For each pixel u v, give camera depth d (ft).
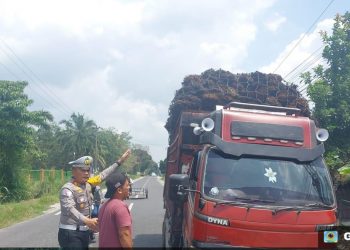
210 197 18.94
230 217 18.30
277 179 19.72
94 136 184.96
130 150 21.44
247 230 18.13
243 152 20.22
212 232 18.24
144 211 62.34
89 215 19.20
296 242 18.19
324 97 38.93
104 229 15.19
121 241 14.89
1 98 78.74
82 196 18.78
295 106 29.48
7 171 80.53
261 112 22.71
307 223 18.42
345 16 41.42
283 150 20.49
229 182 19.49
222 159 20.12
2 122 77.46
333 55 40.68
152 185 168.35
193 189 20.51
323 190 19.70
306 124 21.47
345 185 36.14
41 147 182.50
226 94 28.78
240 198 18.98
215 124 21.30
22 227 47.16
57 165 181.16
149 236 38.68
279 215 18.34
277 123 21.24
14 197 80.33
